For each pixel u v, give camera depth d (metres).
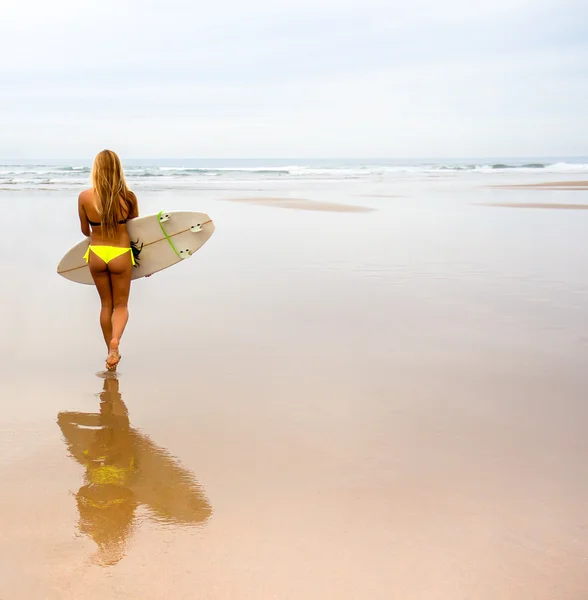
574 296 6.99
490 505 2.78
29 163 91.81
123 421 3.66
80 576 2.26
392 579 2.28
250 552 2.42
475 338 5.38
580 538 2.53
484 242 10.97
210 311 6.23
